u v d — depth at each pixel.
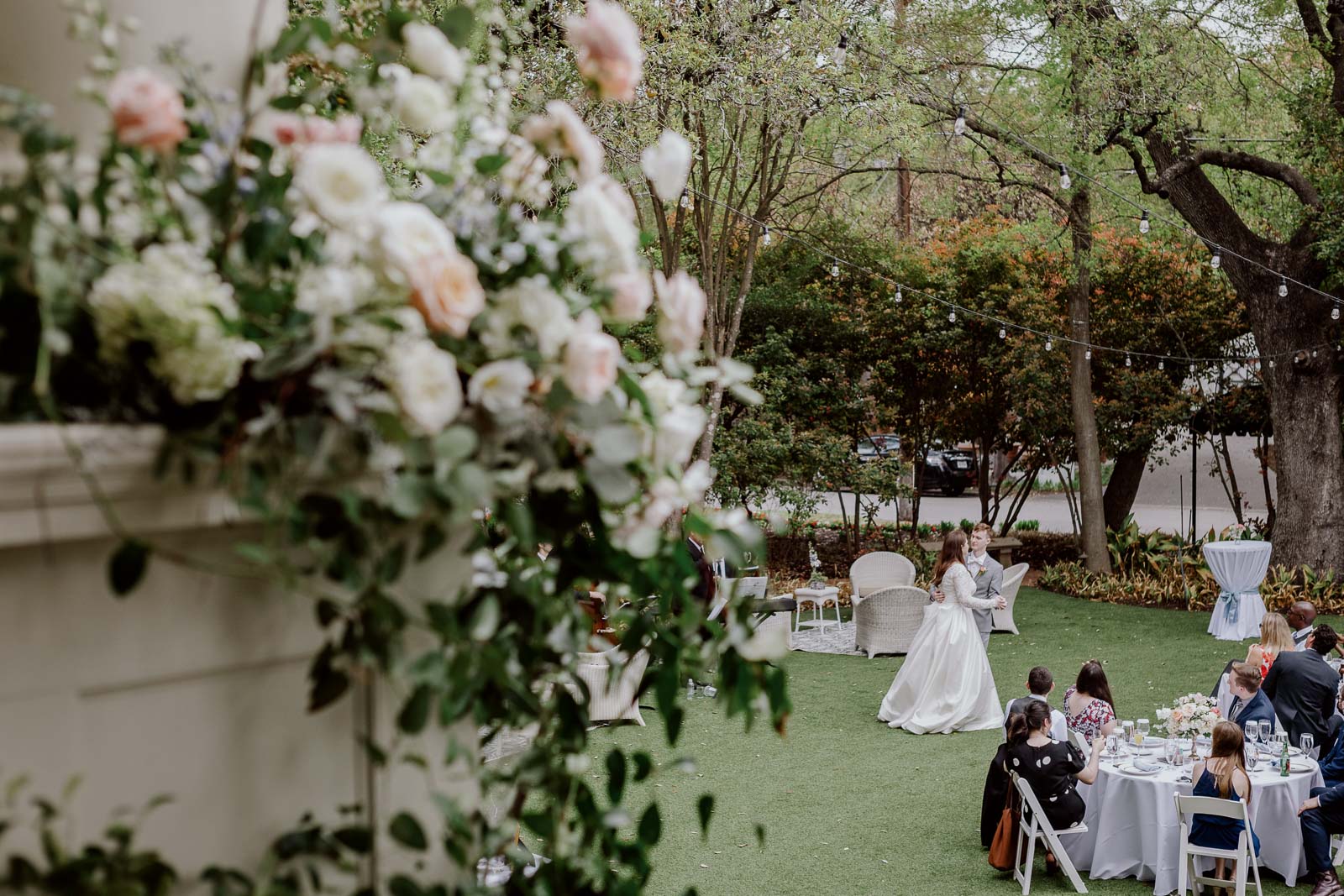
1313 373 14.88
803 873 6.55
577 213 1.49
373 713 1.50
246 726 1.37
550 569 1.69
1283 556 15.29
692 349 1.56
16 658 1.17
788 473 16.72
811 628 14.23
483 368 1.33
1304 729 7.27
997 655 12.31
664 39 11.22
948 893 6.30
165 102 1.18
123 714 1.27
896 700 9.78
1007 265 17.23
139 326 1.17
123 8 1.40
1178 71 13.52
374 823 1.50
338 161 1.26
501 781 1.64
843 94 12.18
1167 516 24.38
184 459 1.20
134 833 1.23
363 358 1.26
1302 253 14.66
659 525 1.54
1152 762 6.79
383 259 1.26
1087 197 15.41
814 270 17.91
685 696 1.94
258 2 1.54
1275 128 15.99
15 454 1.08
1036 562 18.67
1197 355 17.52
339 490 1.31
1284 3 14.20
